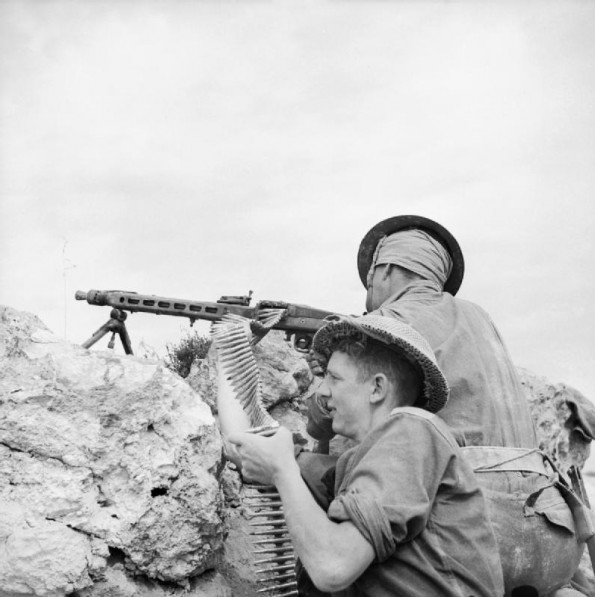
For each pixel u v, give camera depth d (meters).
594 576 5.12
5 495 3.72
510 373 3.98
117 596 3.72
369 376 3.20
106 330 4.81
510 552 3.42
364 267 4.66
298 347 4.66
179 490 3.91
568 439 6.39
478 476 3.53
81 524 3.73
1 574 3.60
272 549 3.56
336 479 3.14
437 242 4.49
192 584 3.97
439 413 3.74
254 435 3.13
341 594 3.05
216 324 3.89
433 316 3.98
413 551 2.87
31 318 4.15
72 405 3.87
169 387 4.07
